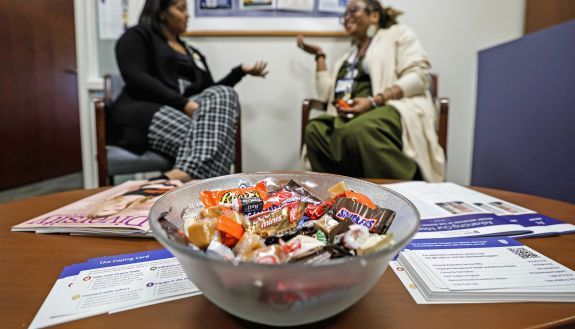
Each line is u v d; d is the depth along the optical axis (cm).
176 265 37
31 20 220
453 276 33
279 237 30
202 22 164
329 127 136
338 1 163
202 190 39
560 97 121
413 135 123
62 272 35
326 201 38
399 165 118
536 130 133
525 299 30
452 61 168
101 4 159
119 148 119
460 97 171
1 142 204
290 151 175
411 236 25
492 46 162
